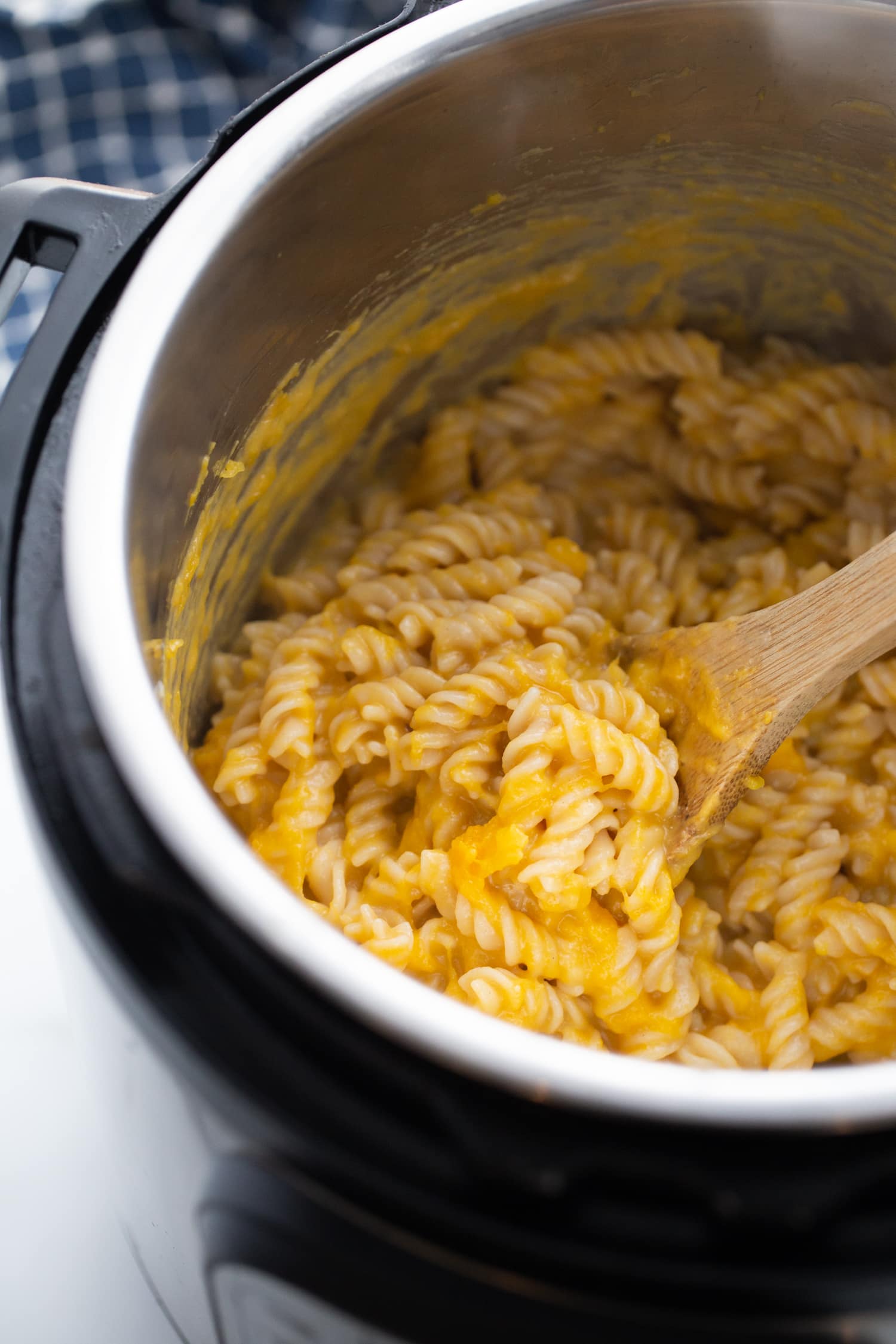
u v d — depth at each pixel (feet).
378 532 1.90
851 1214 1.40
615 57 1.70
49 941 1.90
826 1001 1.76
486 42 1.65
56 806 1.46
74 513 1.49
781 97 1.75
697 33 1.69
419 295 1.82
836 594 1.72
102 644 1.45
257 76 2.23
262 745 1.76
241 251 1.61
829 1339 1.40
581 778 1.73
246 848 1.43
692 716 1.77
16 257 1.60
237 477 1.76
